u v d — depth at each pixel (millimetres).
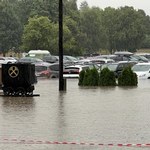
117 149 18078
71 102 35938
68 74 74562
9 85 41219
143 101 36406
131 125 24203
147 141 19781
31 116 27766
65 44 138625
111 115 28141
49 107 32438
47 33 134500
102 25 184500
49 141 19875
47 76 76250
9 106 33125
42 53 119875
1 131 22516
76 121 25734
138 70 69250
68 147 18562
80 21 166125
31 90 41312
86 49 177125
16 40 154875
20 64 40969
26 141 19891
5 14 153250
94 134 21594
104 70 54938
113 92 45500
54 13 153375
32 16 153000
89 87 52969
